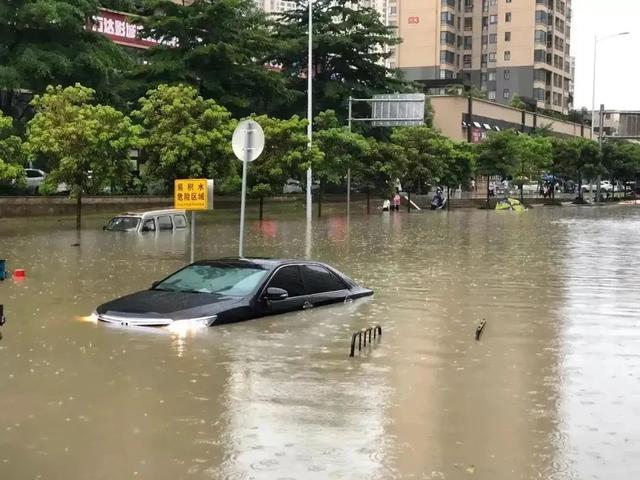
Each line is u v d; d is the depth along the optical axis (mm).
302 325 9602
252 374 7188
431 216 44125
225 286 10125
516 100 96125
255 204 44969
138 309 9477
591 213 50062
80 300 11375
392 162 46969
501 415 6035
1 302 11117
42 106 26297
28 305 10875
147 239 23422
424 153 51500
